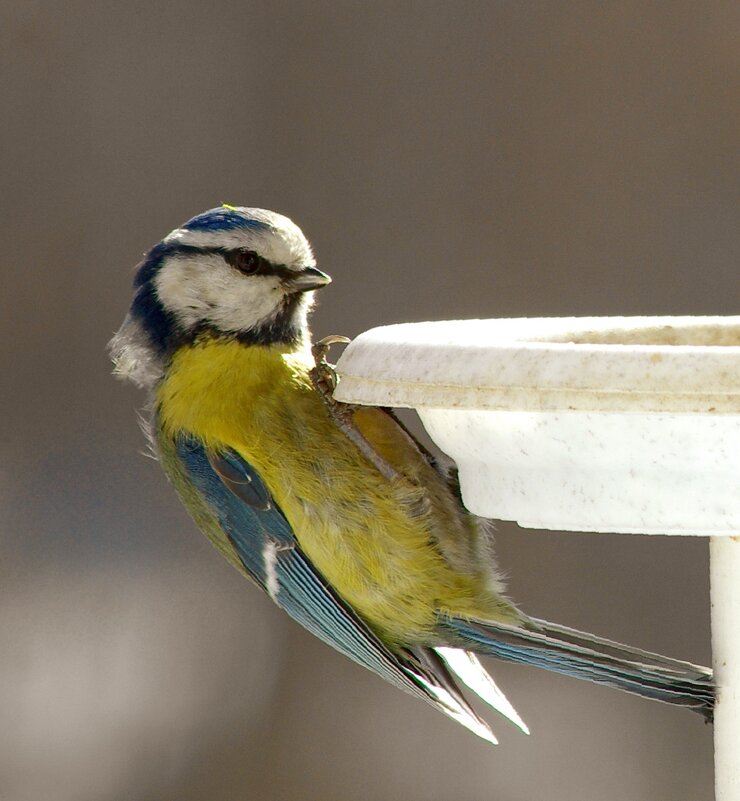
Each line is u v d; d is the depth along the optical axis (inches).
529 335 186.2
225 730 414.3
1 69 469.1
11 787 401.7
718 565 171.5
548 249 455.5
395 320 453.1
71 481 439.8
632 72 466.3
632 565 409.7
